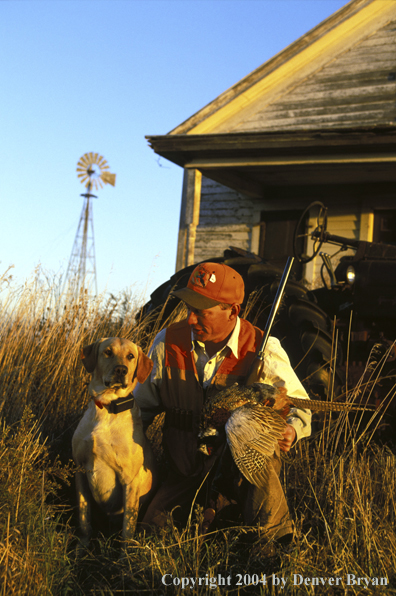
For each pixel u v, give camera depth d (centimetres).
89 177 3069
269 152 826
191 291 272
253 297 433
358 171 877
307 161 812
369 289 410
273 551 239
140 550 241
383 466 323
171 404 281
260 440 239
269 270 456
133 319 498
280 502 251
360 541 256
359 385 359
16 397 367
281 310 416
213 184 1064
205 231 1060
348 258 441
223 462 258
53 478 289
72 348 422
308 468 319
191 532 260
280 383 279
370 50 950
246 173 948
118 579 240
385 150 776
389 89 930
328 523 273
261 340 284
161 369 287
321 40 969
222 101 1017
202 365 282
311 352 384
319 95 976
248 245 1022
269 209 1012
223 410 255
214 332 275
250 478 240
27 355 412
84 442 275
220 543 252
